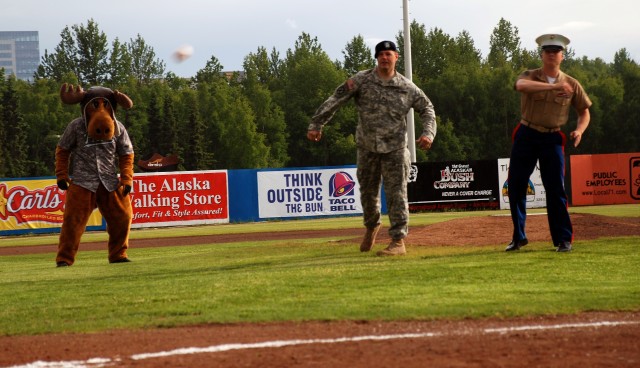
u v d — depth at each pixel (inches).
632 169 1524.4
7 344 259.1
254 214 1434.5
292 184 1448.1
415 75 4389.8
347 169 1471.5
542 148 450.0
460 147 3924.7
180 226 1401.3
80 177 573.0
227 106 4030.5
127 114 4013.3
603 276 357.4
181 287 372.8
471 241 565.9
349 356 217.3
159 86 4362.7
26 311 327.0
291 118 4333.2
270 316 285.6
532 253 447.5
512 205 465.7
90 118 569.0
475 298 306.0
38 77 4945.9
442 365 203.2
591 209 1286.9
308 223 1259.2
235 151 3981.3
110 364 219.9
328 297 323.0
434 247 532.7
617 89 4097.0
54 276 478.0
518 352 216.1
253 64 4525.1
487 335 240.1
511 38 5295.3
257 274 405.4
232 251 621.6
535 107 445.7
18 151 3666.3
